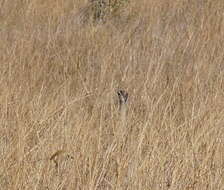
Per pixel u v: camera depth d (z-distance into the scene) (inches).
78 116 711.1
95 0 1524.4
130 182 578.6
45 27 1381.6
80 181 578.6
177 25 1360.7
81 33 1289.4
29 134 672.4
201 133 662.5
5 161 601.3
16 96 778.2
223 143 655.1
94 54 1131.9
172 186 575.2
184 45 1159.0
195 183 587.2
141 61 1055.6
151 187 578.9
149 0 1558.8
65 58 1081.4
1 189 572.4
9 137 670.5
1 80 834.8
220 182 588.4
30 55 1069.8
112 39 1230.9
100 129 662.5
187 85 877.2
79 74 962.1
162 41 1199.6
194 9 1493.6
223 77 898.1
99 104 777.6
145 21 1427.2
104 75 933.2
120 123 676.1
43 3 1601.9
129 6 1529.3
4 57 1021.2
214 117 718.5
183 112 756.6
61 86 864.3
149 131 680.4
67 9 1584.6
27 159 615.2
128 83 900.0
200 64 980.6
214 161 625.0
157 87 861.2
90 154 612.7
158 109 759.1
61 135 653.3
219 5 1485.0
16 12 1542.8
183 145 642.8
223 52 1091.3
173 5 1528.1
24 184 571.2
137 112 768.9
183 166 602.2
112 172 607.8
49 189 569.9
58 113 733.9
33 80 906.7
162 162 605.9
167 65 1033.5
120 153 622.8
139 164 606.2
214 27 1290.6
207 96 780.6
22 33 1307.8
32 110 732.0
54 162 595.2
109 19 1476.4
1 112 721.0
